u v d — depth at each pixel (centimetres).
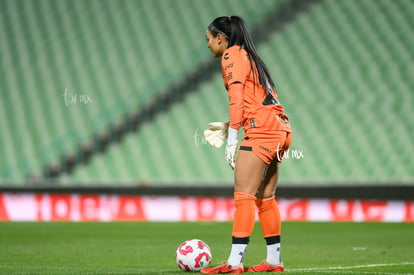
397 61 6669
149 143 6419
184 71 7012
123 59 7319
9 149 6588
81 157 6362
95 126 6600
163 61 7169
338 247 3312
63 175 6300
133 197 5425
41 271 2114
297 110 6375
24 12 7981
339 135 6109
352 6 7275
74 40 7631
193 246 2022
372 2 7262
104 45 7519
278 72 6775
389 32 6962
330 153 5969
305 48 6975
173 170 6122
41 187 5488
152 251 3106
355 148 5975
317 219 5131
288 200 5203
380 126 6125
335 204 5116
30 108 6994
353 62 6738
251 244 3491
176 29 7506
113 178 6184
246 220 1892
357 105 6325
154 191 5406
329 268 2294
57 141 6469
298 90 6562
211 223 5147
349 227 4672
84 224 5066
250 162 1883
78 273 2020
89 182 6191
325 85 6569
